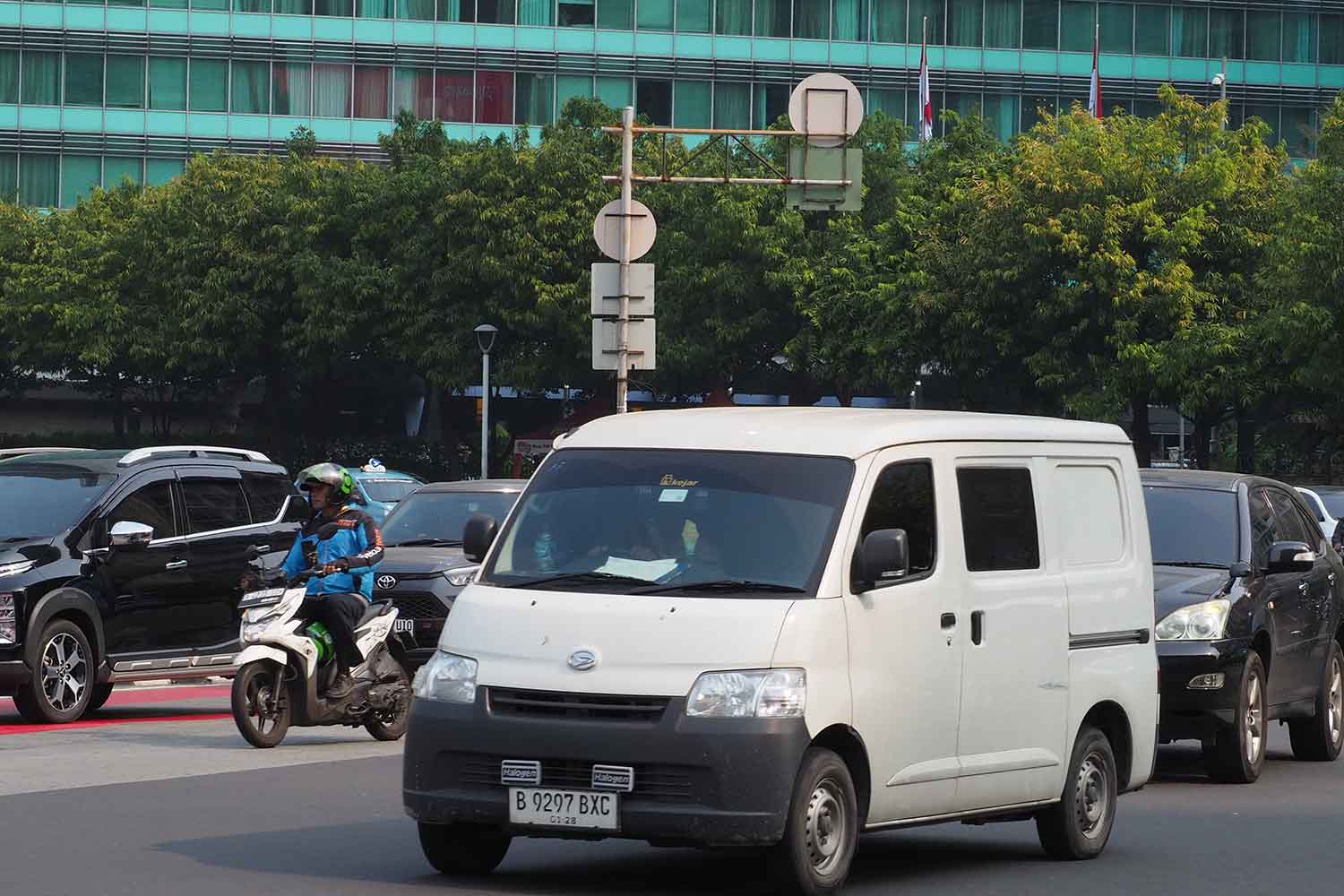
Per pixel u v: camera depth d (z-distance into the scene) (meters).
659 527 15.84
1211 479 27.59
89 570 29.88
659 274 99.25
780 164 100.31
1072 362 84.19
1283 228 78.19
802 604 15.05
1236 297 83.75
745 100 135.12
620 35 134.38
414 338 103.06
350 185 104.56
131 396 123.69
